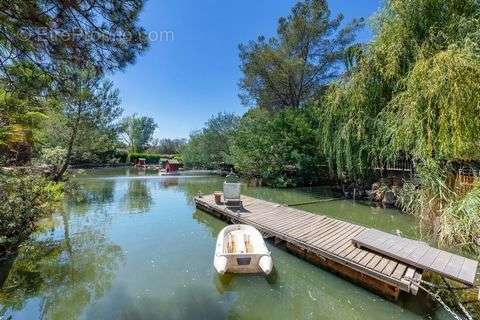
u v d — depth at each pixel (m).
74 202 12.26
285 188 17.02
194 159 28.80
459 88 6.59
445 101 6.80
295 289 4.95
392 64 9.22
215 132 27.27
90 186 17.11
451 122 6.71
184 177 22.55
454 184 7.11
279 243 7.01
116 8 2.90
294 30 18.94
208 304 4.46
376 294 4.68
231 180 15.26
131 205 11.75
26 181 7.08
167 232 8.11
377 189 12.38
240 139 19.38
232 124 27.03
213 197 11.66
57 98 3.57
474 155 7.00
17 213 6.30
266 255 5.33
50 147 15.31
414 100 7.58
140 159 34.16
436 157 7.46
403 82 8.84
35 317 4.11
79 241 7.28
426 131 7.39
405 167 11.68
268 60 18.69
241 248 6.01
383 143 10.05
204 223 9.11
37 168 10.84
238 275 5.31
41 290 4.84
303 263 5.99
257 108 21.72
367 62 10.34
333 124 12.34
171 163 26.44
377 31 10.38
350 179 13.59
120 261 6.04
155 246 6.95
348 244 5.88
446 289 4.21
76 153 16.62
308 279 5.29
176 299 4.57
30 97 3.54
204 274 5.45
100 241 7.30
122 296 4.65
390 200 11.46
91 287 4.94
